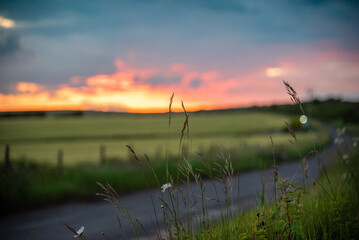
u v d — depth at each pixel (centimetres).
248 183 847
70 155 2439
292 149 1575
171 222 225
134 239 480
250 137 3747
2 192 743
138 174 1000
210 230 231
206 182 792
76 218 653
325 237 219
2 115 8888
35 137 4372
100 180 920
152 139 3994
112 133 4966
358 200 272
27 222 636
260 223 237
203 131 5362
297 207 216
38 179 919
